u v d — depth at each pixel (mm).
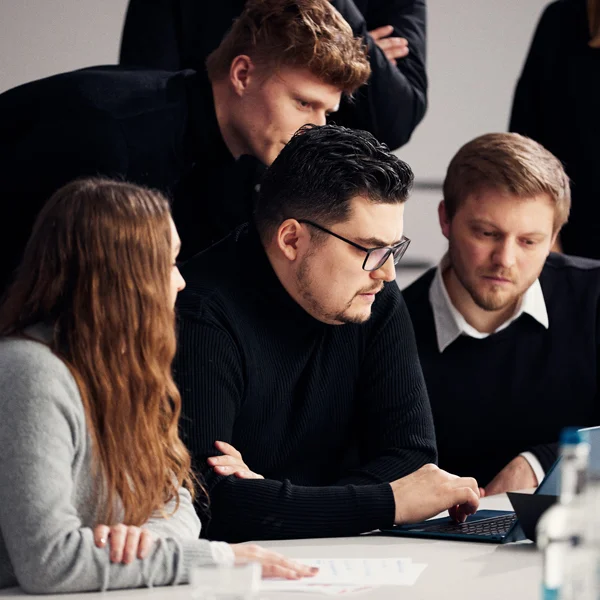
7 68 5957
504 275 3549
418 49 4320
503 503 3086
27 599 2061
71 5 6031
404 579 2154
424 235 7098
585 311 3842
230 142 3508
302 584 2102
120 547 2111
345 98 3908
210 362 2824
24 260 2295
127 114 3344
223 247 3062
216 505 2684
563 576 1492
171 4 4062
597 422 3844
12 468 2092
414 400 3164
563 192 3564
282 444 3037
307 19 3326
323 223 2838
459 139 7191
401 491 2715
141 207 2289
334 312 2910
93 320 2223
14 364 2156
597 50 4680
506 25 7215
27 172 3283
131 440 2250
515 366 3771
